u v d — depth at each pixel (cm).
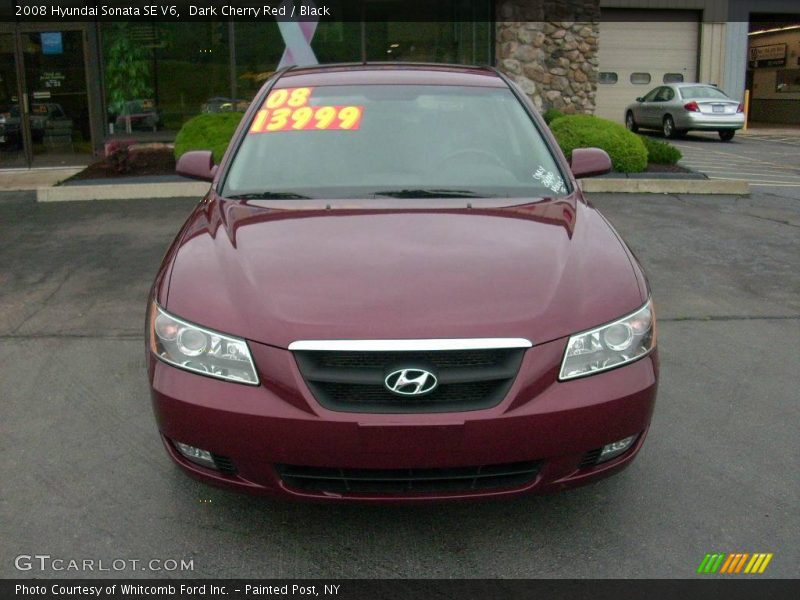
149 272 690
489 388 281
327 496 286
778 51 3195
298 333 280
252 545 312
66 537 316
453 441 275
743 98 2488
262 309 291
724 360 510
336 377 277
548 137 432
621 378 295
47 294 634
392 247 325
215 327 291
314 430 275
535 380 281
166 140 1398
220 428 283
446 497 286
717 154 1727
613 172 1109
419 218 354
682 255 762
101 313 589
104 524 325
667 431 411
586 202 400
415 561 302
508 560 303
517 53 1536
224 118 1131
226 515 331
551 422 280
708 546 312
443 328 280
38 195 1016
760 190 1140
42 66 1359
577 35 1636
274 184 397
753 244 804
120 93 1380
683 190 1083
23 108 1362
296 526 324
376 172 402
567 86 1650
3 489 351
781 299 636
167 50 1384
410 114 433
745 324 579
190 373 292
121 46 1369
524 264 315
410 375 276
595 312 298
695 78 2467
